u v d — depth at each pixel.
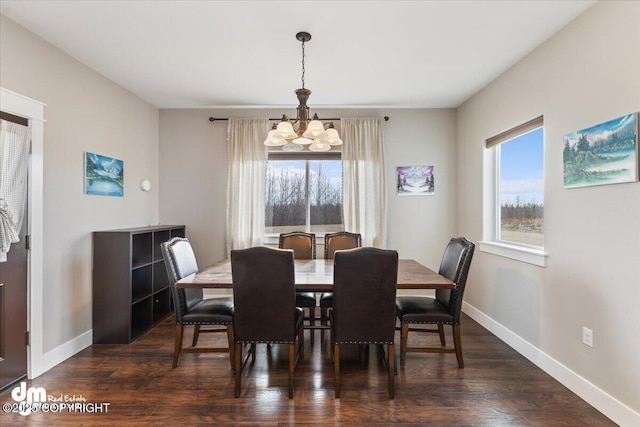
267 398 2.14
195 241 4.29
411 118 4.26
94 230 3.06
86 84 2.96
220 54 2.76
